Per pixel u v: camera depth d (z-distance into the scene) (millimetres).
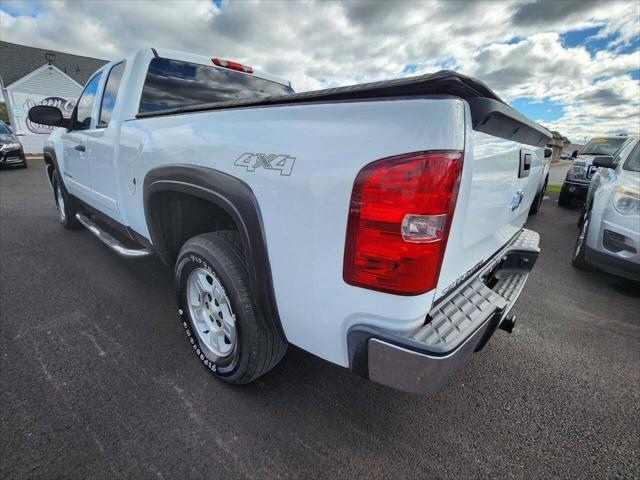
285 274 1378
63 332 2359
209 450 1548
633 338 2674
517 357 2371
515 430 1752
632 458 1623
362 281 1164
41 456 1472
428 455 1584
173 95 2686
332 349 1343
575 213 7844
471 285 1682
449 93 1094
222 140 1545
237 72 3158
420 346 1141
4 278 3121
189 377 1984
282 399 1862
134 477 1409
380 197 1078
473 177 1317
